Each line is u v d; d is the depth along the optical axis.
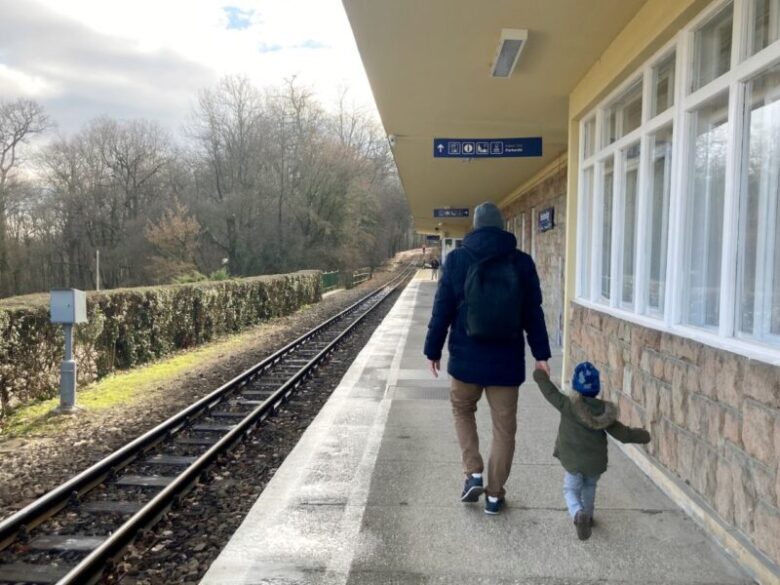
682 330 3.91
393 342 12.73
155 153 51.84
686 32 4.05
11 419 7.91
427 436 5.61
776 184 3.14
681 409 3.87
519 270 3.59
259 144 49.16
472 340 3.65
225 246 46.38
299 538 3.55
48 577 3.78
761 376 2.92
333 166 49.00
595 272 6.29
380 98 7.70
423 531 3.61
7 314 8.16
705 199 3.92
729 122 3.44
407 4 4.97
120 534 4.04
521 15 5.07
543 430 5.74
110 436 7.03
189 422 7.42
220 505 4.94
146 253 45.38
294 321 22.48
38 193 47.16
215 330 16.91
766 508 2.88
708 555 3.24
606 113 6.20
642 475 4.40
